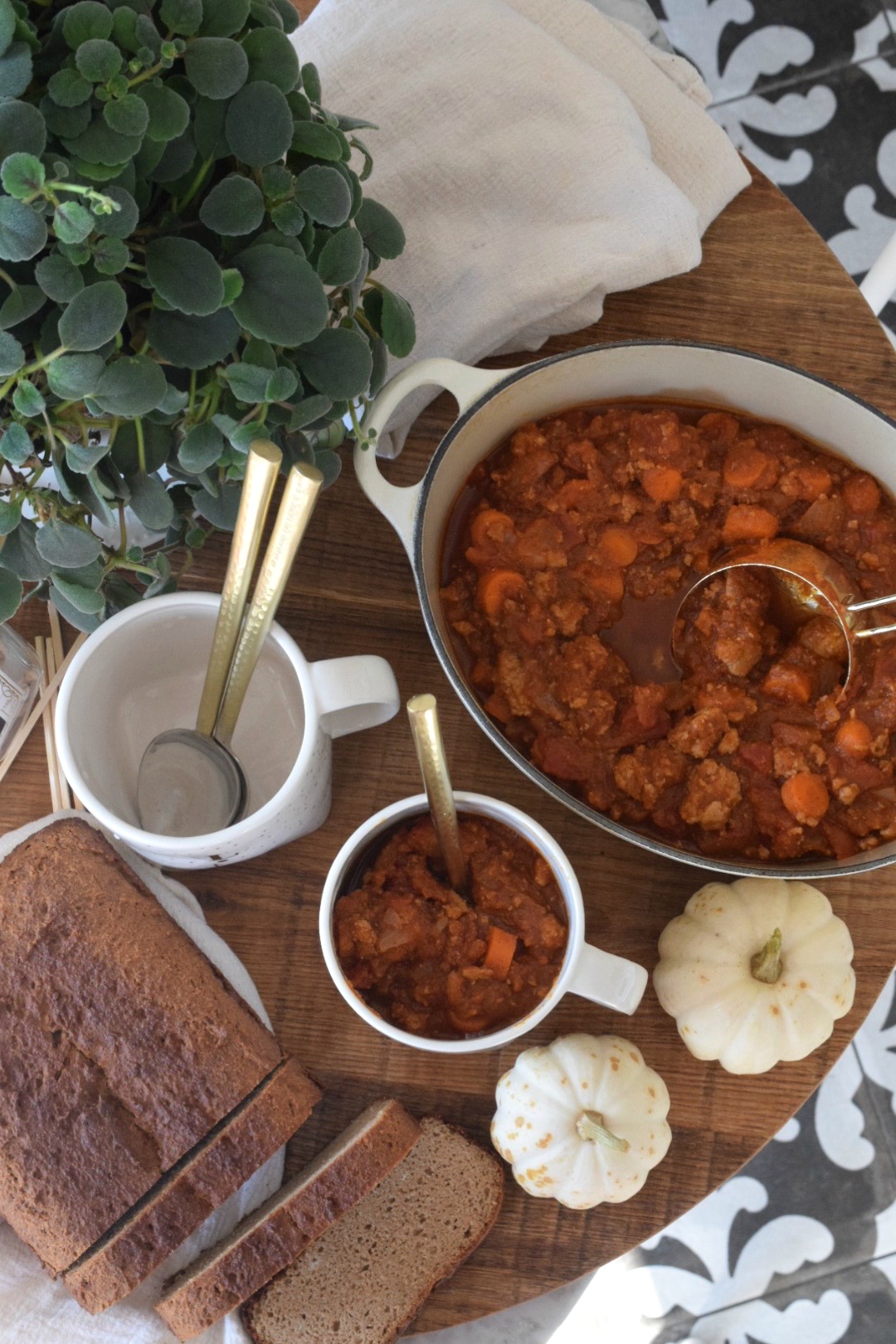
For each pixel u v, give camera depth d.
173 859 0.69
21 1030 0.68
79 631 0.77
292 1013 0.74
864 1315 1.15
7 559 0.62
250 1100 0.68
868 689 0.74
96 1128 0.67
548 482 0.77
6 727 0.74
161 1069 0.68
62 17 0.54
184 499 0.68
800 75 1.34
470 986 0.71
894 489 0.76
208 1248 0.72
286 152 0.60
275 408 0.62
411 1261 0.72
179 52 0.55
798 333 0.82
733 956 0.73
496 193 0.79
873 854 0.69
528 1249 0.73
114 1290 0.67
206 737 0.70
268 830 0.68
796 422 0.77
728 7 1.34
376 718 0.72
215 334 0.58
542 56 0.80
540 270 0.78
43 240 0.52
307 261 0.59
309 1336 0.72
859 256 1.31
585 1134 0.69
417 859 0.72
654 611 0.76
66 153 0.56
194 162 0.59
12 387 0.58
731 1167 0.74
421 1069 0.74
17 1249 0.70
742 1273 1.16
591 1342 1.16
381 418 0.71
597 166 0.79
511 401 0.74
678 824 0.74
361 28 0.79
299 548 0.78
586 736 0.74
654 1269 1.17
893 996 1.20
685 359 0.74
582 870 0.76
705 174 0.82
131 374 0.56
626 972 0.69
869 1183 1.17
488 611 0.75
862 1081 1.19
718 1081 0.74
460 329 0.78
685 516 0.76
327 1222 0.68
